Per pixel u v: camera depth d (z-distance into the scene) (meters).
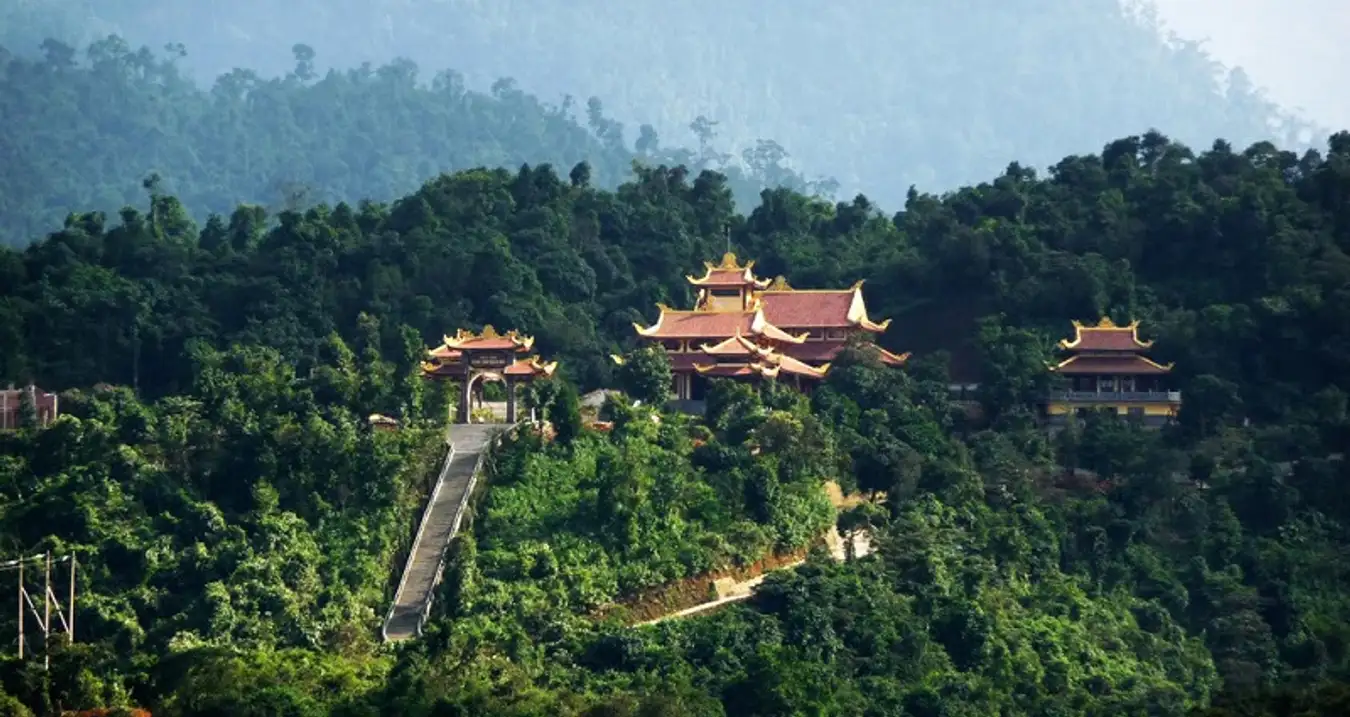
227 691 193.62
